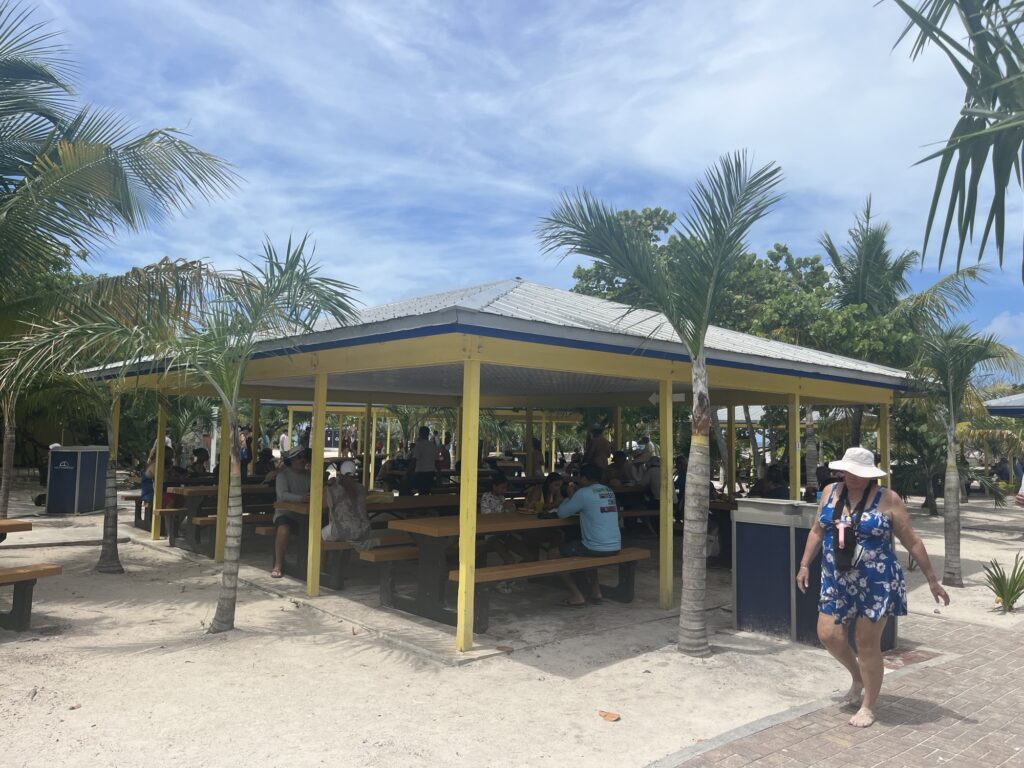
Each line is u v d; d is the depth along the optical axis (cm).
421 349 670
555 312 720
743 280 1980
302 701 500
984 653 632
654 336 724
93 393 957
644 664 594
